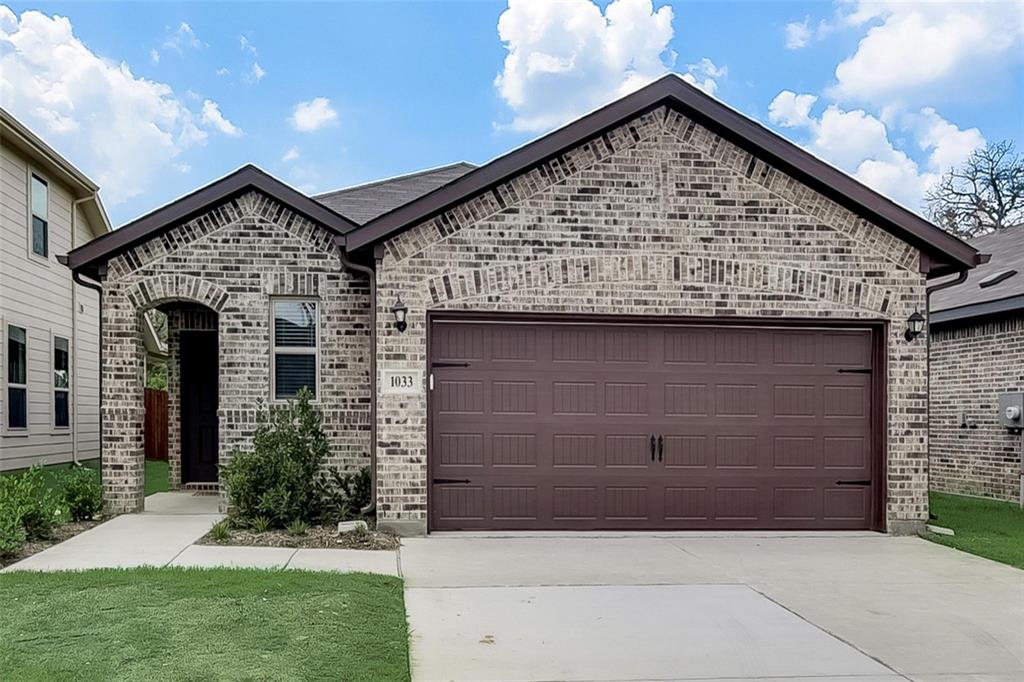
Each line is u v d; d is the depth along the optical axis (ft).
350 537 27.35
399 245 29.27
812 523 31.32
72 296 52.42
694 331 31.22
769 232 30.78
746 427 31.27
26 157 45.70
